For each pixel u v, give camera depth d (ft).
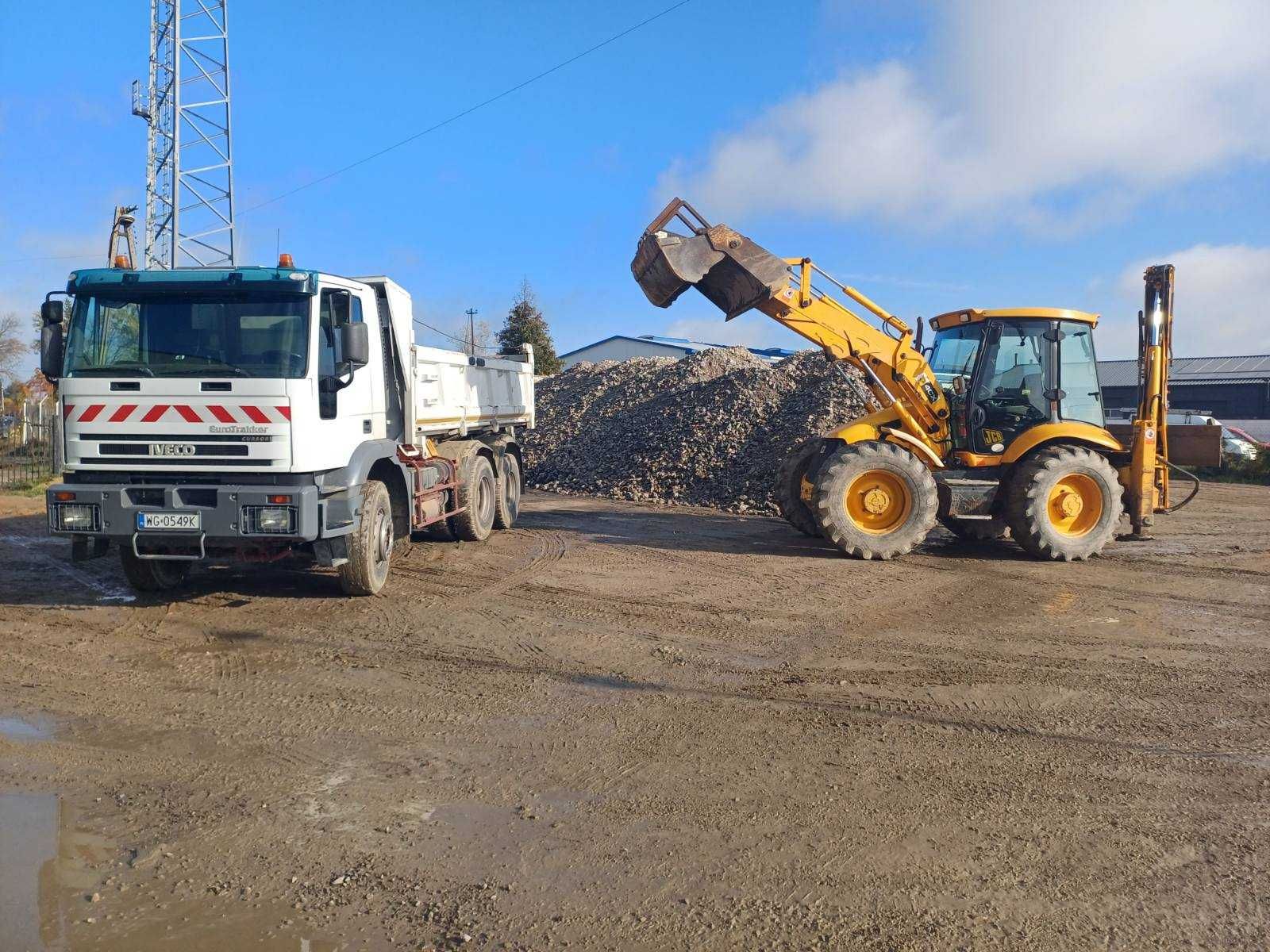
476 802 14.12
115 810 13.79
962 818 13.70
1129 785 14.89
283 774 15.11
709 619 25.77
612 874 12.00
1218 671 21.09
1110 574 32.60
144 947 10.37
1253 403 128.88
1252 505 55.11
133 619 25.12
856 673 20.85
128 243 27.14
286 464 23.91
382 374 29.58
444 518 36.47
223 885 11.71
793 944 10.51
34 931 10.68
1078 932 10.78
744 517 48.19
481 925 10.84
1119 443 38.01
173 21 93.40
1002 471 36.52
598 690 19.51
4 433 79.25
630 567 33.37
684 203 35.88
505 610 26.53
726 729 17.33
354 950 10.36
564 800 14.24
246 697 18.93
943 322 38.11
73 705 18.35
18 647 22.40
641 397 76.23
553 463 69.15
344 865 12.21
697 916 11.07
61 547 36.52
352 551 26.96
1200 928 10.89
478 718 17.80
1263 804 14.25
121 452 24.29
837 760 15.88
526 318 145.07
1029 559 35.63
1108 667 21.36
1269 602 28.22
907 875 12.05
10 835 13.00
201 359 24.32
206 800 14.15
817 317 37.01
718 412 61.16
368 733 16.98
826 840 12.99
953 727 17.51
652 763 15.69
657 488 56.59
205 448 24.03
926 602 28.02
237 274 24.40
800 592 29.35
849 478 34.78
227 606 26.63
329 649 22.40
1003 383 36.14
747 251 35.32
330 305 25.71
